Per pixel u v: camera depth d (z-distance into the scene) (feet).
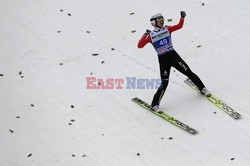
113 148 77.51
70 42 103.86
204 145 75.97
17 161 76.95
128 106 86.12
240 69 90.84
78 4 115.85
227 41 98.58
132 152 76.33
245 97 84.28
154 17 78.33
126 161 74.69
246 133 77.15
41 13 114.01
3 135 82.38
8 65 99.30
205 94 84.69
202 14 107.24
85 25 108.68
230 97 84.79
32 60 99.96
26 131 82.84
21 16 113.80
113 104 86.94
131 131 80.53
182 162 73.31
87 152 77.30
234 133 77.46
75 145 78.95
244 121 79.51
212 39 99.81
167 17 107.14
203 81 89.20
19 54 102.01
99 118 84.07
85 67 96.58
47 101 89.04
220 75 90.22
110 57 98.73
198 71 91.86
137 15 109.70
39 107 87.81
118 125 82.07
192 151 75.15
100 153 76.79
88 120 83.82
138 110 84.94
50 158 76.89
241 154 73.46
